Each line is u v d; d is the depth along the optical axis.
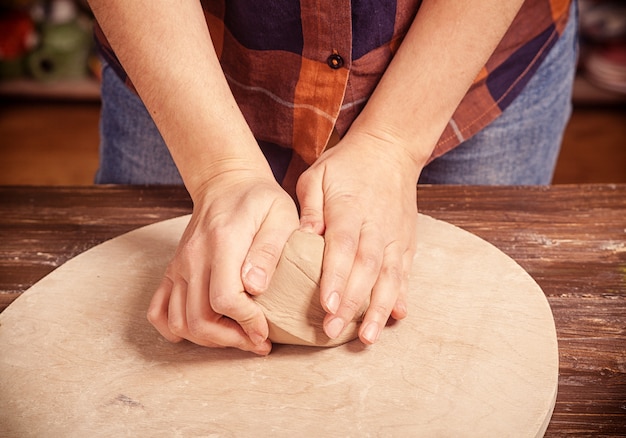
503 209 1.10
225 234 0.80
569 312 0.91
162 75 0.90
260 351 0.83
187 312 0.80
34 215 1.10
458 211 1.10
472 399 0.77
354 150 0.96
